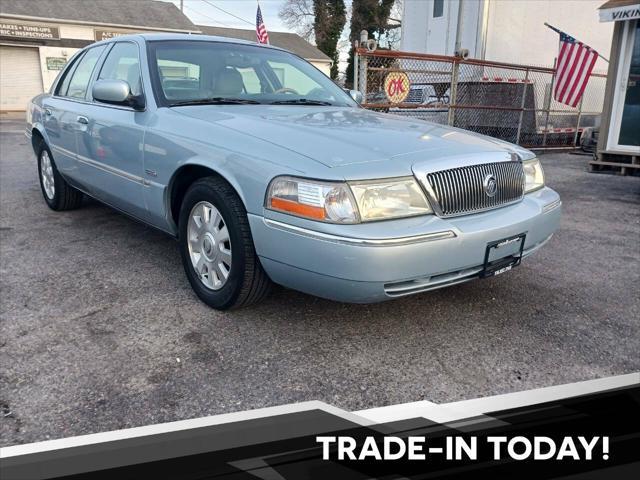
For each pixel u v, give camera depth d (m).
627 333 2.87
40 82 25.42
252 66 3.85
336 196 2.27
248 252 2.66
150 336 2.72
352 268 2.27
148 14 29.64
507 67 9.87
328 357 2.56
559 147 11.60
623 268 3.91
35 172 7.60
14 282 3.41
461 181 2.57
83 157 4.08
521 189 2.98
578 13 12.46
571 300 3.29
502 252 2.69
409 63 10.77
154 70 3.45
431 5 14.55
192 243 3.07
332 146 2.52
